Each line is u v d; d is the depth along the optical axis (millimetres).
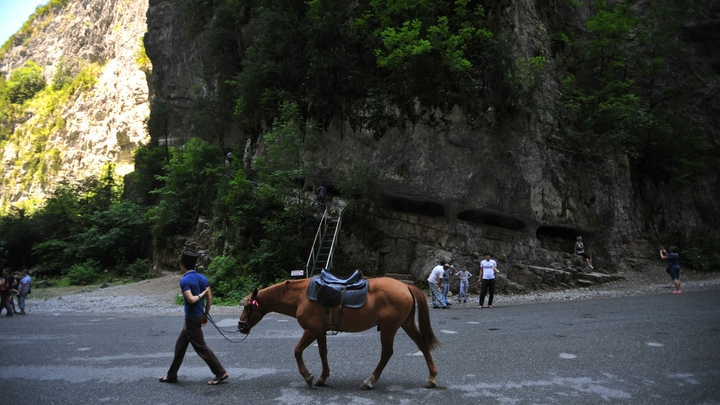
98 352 8750
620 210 20844
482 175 18125
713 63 26766
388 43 17875
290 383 6395
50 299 21641
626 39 24688
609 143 20938
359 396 5797
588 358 7492
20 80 99062
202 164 27438
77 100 80250
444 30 17562
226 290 17953
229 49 27547
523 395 5785
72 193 41812
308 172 19750
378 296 6188
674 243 22156
